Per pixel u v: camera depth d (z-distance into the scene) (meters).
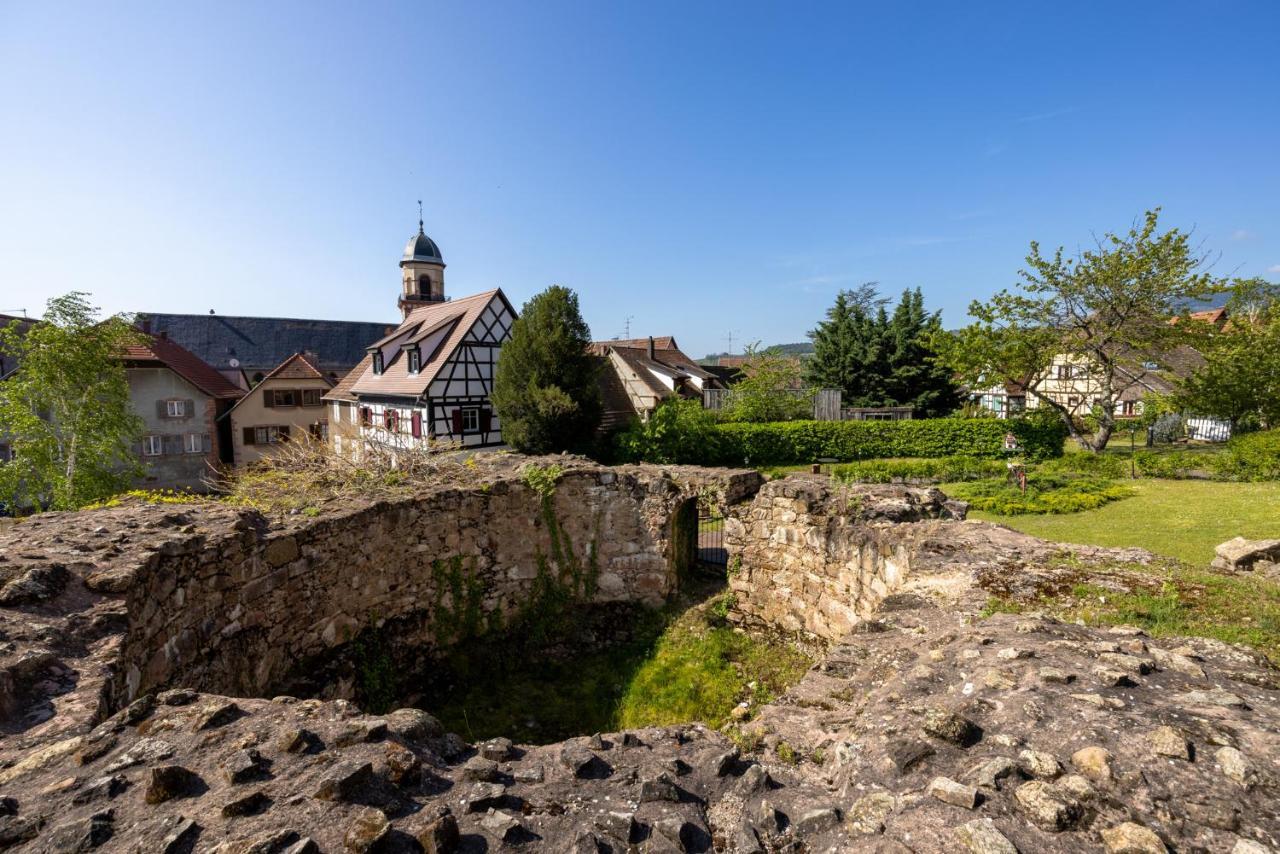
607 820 2.20
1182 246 17.75
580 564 9.11
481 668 7.79
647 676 7.47
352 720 2.75
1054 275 19.44
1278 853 1.69
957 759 2.33
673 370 31.41
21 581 3.59
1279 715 2.42
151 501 7.23
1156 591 4.62
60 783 2.30
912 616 4.54
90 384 17.11
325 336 43.50
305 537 5.98
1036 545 5.83
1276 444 14.98
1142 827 1.81
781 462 22.30
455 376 21.11
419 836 2.01
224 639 5.01
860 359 31.16
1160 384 28.22
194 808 2.13
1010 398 32.88
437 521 7.64
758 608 8.53
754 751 2.97
